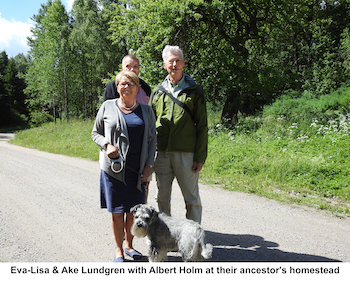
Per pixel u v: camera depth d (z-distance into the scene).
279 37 19.48
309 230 4.48
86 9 33.28
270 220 4.91
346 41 23.75
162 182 3.72
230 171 8.34
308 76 25.27
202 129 3.60
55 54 34.41
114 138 3.24
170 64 3.52
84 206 5.61
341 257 3.57
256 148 9.52
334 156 7.90
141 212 2.88
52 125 25.55
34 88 41.78
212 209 5.49
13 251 3.63
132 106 3.32
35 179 8.03
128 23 16.56
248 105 26.20
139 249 3.79
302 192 6.52
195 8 14.24
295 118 13.23
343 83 22.64
